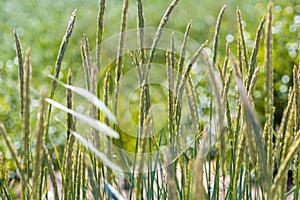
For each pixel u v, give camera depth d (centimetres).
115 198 158
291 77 440
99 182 176
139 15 179
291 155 149
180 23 729
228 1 733
